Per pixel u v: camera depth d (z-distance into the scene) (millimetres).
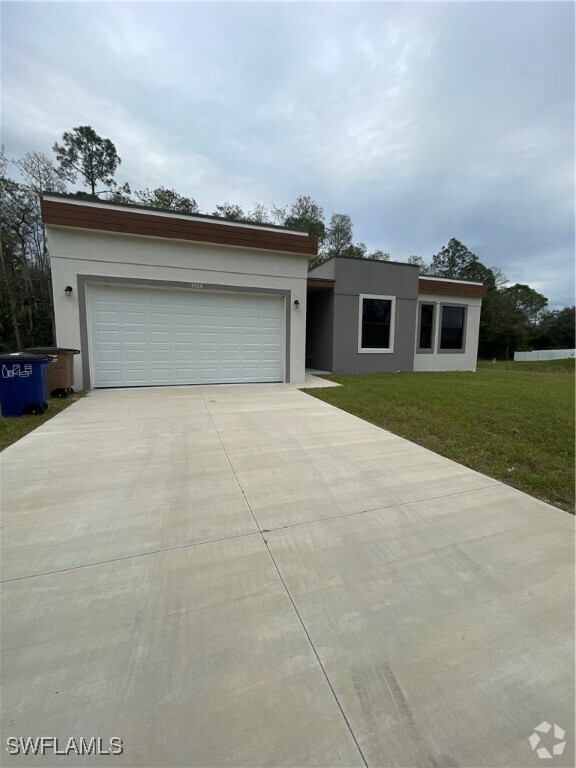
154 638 1523
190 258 8180
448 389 8523
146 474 3295
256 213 29578
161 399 6852
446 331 14344
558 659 1449
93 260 7551
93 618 1629
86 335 7672
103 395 7215
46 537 2279
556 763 1081
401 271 12609
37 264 21594
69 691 1279
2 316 20359
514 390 8570
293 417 5543
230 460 3678
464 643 1522
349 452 3979
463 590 1854
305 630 1582
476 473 3424
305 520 2531
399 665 1413
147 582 1882
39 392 5543
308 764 1070
